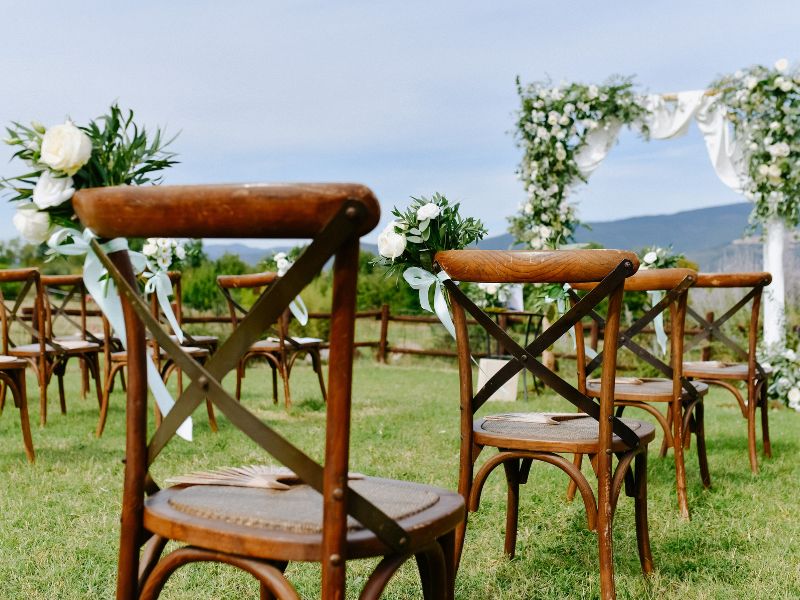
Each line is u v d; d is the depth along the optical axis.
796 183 7.71
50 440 5.18
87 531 3.11
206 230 1.19
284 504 1.42
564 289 3.31
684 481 3.44
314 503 1.43
